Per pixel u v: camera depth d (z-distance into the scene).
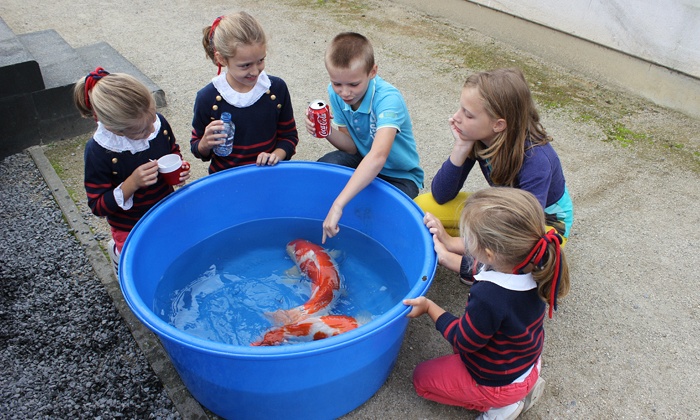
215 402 2.06
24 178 3.44
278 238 2.96
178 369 2.07
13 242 2.93
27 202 3.23
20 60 3.46
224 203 2.75
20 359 2.32
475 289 1.82
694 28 3.94
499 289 1.77
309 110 2.64
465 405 2.11
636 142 3.88
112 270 2.75
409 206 2.46
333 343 1.74
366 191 2.68
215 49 2.51
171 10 5.95
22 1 6.09
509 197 1.75
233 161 2.88
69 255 2.86
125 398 2.18
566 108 4.26
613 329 2.51
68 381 2.24
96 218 3.10
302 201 2.89
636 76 4.42
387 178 2.90
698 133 3.99
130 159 2.38
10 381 2.23
